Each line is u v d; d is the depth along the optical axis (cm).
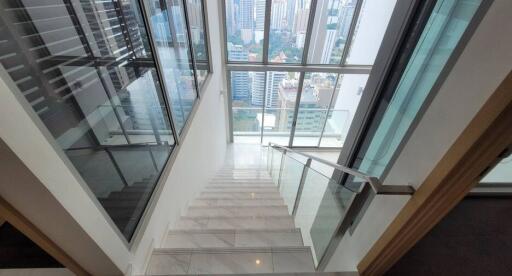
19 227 85
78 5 102
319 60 480
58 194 80
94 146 114
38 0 85
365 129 165
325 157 597
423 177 93
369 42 455
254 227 231
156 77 172
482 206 200
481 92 69
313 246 198
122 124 138
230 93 544
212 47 379
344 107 550
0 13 73
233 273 157
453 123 79
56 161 81
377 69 146
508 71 61
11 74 75
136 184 153
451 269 152
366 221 133
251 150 628
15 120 65
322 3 414
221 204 286
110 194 126
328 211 174
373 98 151
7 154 64
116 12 125
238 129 625
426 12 112
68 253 103
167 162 198
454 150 78
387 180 119
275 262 166
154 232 169
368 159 165
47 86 88
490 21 68
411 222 98
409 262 155
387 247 112
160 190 176
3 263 137
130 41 139
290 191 284
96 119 116
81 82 106
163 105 188
